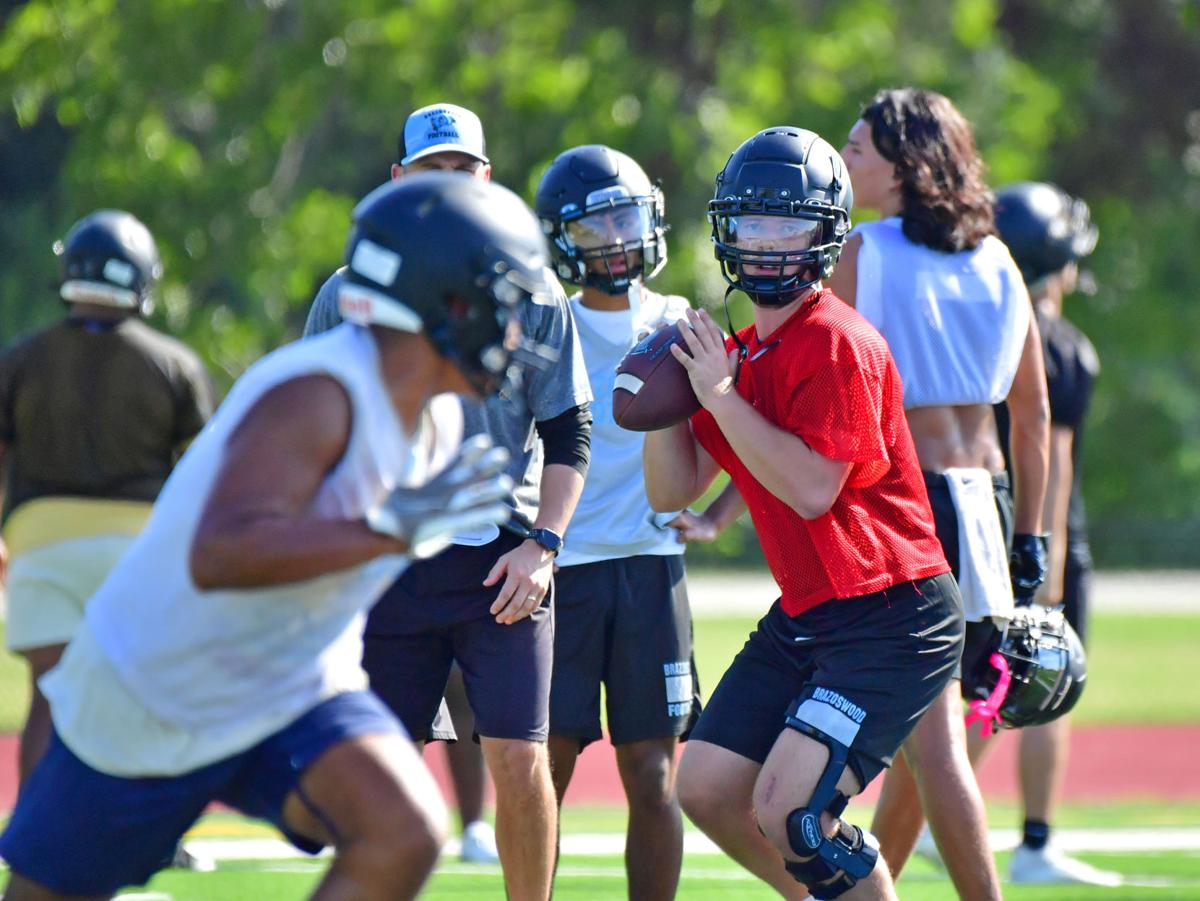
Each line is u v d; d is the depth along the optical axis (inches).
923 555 563.2
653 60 3437.5
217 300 2815.0
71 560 771.4
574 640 711.7
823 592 558.3
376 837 424.5
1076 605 902.4
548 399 644.7
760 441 538.0
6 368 778.2
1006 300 665.6
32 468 780.0
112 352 778.8
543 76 2984.7
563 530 637.9
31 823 442.6
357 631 456.8
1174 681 2016.5
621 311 738.2
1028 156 3735.2
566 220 721.6
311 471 401.4
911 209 666.2
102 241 781.3
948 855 599.8
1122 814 1182.3
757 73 3250.5
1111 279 4539.9
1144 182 4601.4
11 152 3917.3
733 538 4151.1
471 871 876.0
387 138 3358.8
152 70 2568.9
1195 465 4699.8
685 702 714.8
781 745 545.6
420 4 2827.3
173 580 417.4
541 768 628.7
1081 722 1691.7
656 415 566.9
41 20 2507.4
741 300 3235.7
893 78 3484.3
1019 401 687.7
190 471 417.7
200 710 427.2
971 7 3619.6
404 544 396.8
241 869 881.5
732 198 550.9
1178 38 4478.3
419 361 419.5
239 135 2709.2
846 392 536.1
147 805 438.9
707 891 831.1
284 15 2952.8
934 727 605.3
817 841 535.2
